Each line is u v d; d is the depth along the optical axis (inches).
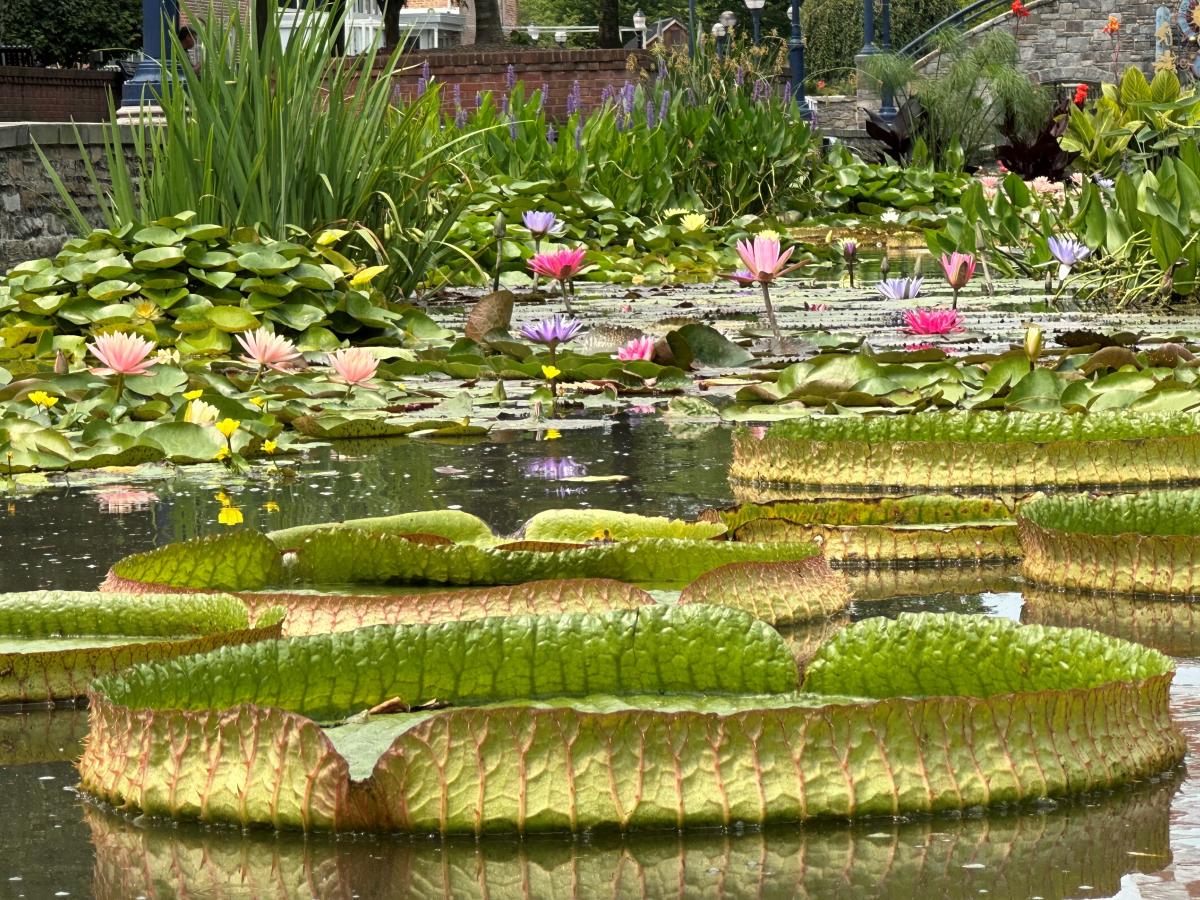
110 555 139.0
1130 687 79.5
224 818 74.7
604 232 552.1
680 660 84.1
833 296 412.5
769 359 280.5
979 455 160.2
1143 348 269.4
